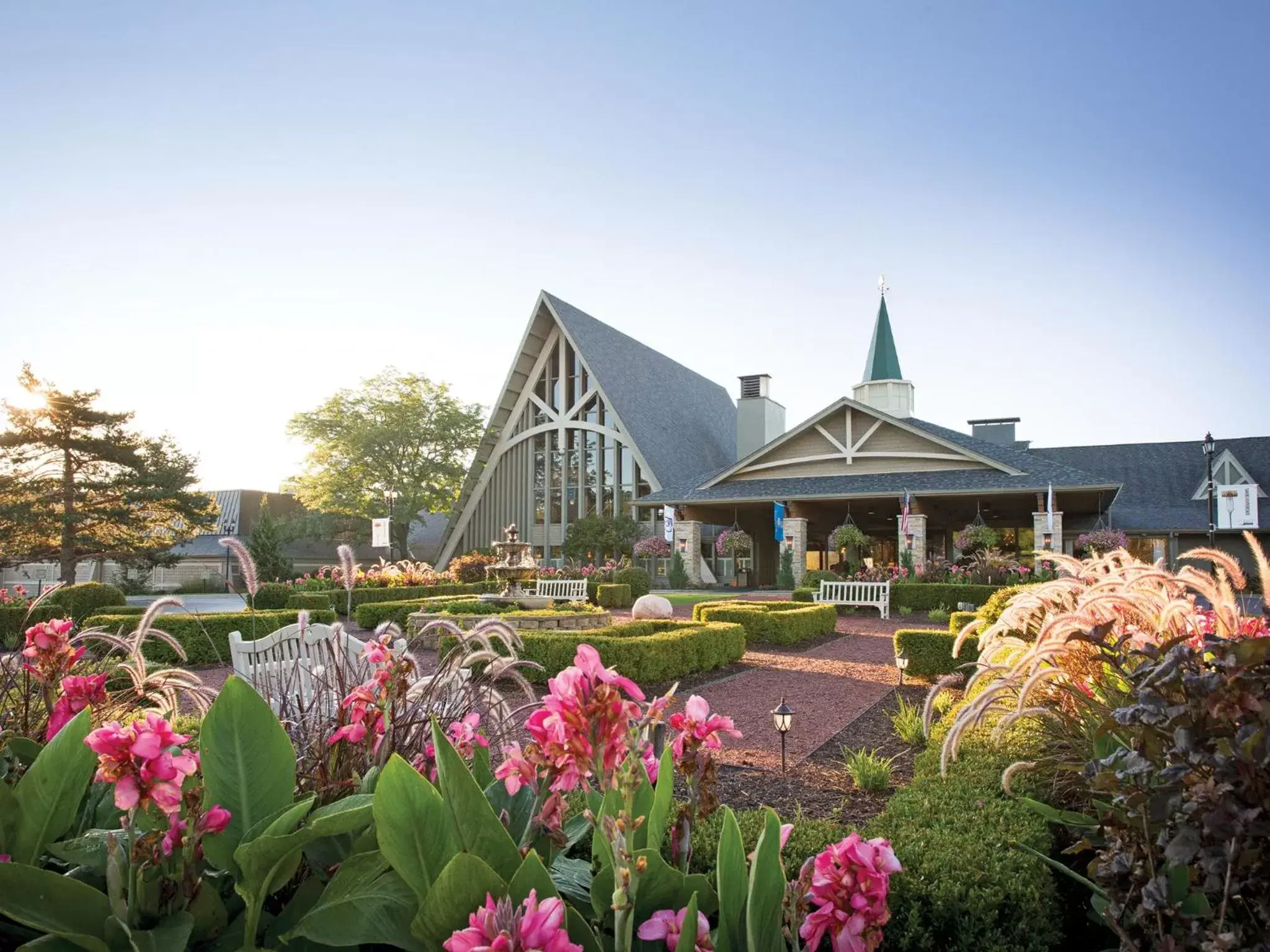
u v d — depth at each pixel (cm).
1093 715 372
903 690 983
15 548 3409
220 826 203
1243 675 211
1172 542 3434
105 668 354
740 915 204
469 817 192
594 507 4269
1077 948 345
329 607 2048
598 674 171
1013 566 2300
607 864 205
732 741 703
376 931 191
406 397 5041
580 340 4266
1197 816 220
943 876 301
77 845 220
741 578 3772
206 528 3916
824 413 3189
